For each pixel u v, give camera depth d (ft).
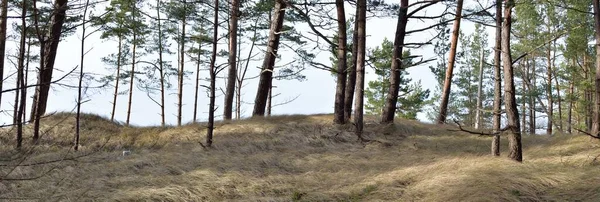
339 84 49.62
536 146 44.80
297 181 31.35
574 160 34.06
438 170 30.71
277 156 38.04
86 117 52.06
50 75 47.93
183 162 35.24
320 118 52.42
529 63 97.96
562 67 87.76
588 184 26.53
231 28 58.85
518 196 25.46
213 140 43.70
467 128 56.95
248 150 40.68
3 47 37.19
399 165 34.88
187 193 28.27
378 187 29.27
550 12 76.54
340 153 40.16
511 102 32.53
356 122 45.75
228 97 58.90
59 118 49.55
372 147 42.80
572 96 80.94
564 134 51.44
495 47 33.81
